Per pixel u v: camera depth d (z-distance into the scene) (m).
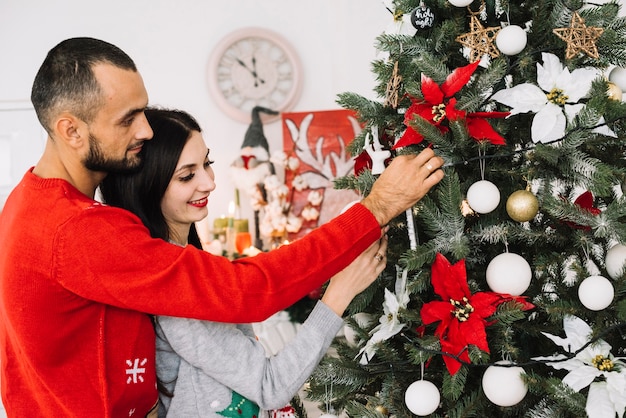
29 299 1.00
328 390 1.25
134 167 1.11
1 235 1.08
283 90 4.41
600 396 1.00
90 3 4.38
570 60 1.08
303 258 1.04
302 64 4.44
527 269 1.05
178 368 1.16
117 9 4.39
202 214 1.22
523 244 1.19
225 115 4.42
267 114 4.36
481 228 1.12
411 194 1.08
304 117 4.20
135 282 1.00
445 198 1.08
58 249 0.99
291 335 3.42
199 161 1.18
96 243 0.99
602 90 1.03
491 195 1.04
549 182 1.13
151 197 1.17
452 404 1.14
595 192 1.02
